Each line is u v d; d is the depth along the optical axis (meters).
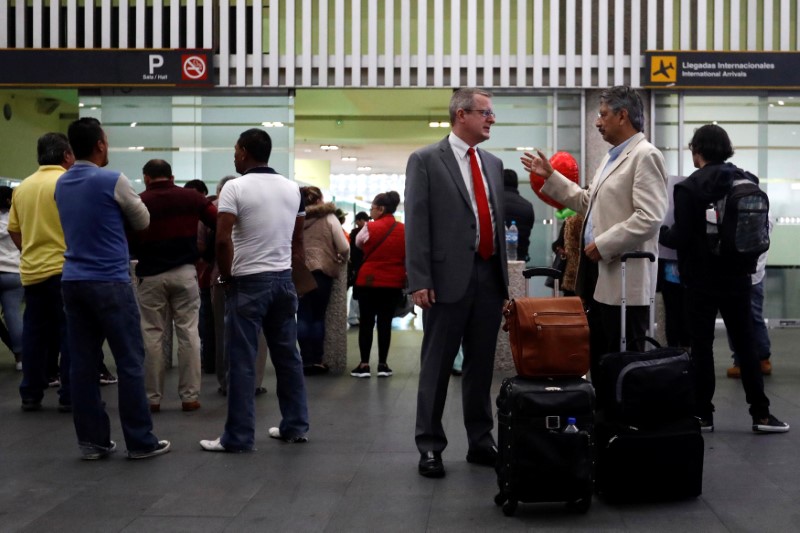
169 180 7.52
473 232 5.38
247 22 16.41
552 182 5.75
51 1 16.28
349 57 16.38
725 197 6.20
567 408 4.50
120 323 5.73
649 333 5.57
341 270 9.85
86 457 5.83
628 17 16.03
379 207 9.60
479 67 16.28
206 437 6.51
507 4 16.20
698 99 15.98
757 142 15.92
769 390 8.37
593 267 5.60
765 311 15.62
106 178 5.71
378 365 9.62
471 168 5.45
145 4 16.34
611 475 4.71
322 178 23.84
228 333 6.09
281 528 4.38
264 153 6.22
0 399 8.17
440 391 5.40
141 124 16.45
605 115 5.51
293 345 6.30
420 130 21.56
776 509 4.64
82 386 5.80
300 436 6.28
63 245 7.39
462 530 4.36
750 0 15.92
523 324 4.65
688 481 4.75
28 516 4.60
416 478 5.29
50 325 7.59
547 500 4.54
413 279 5.32
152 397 7.53
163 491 5.05
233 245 6.10
